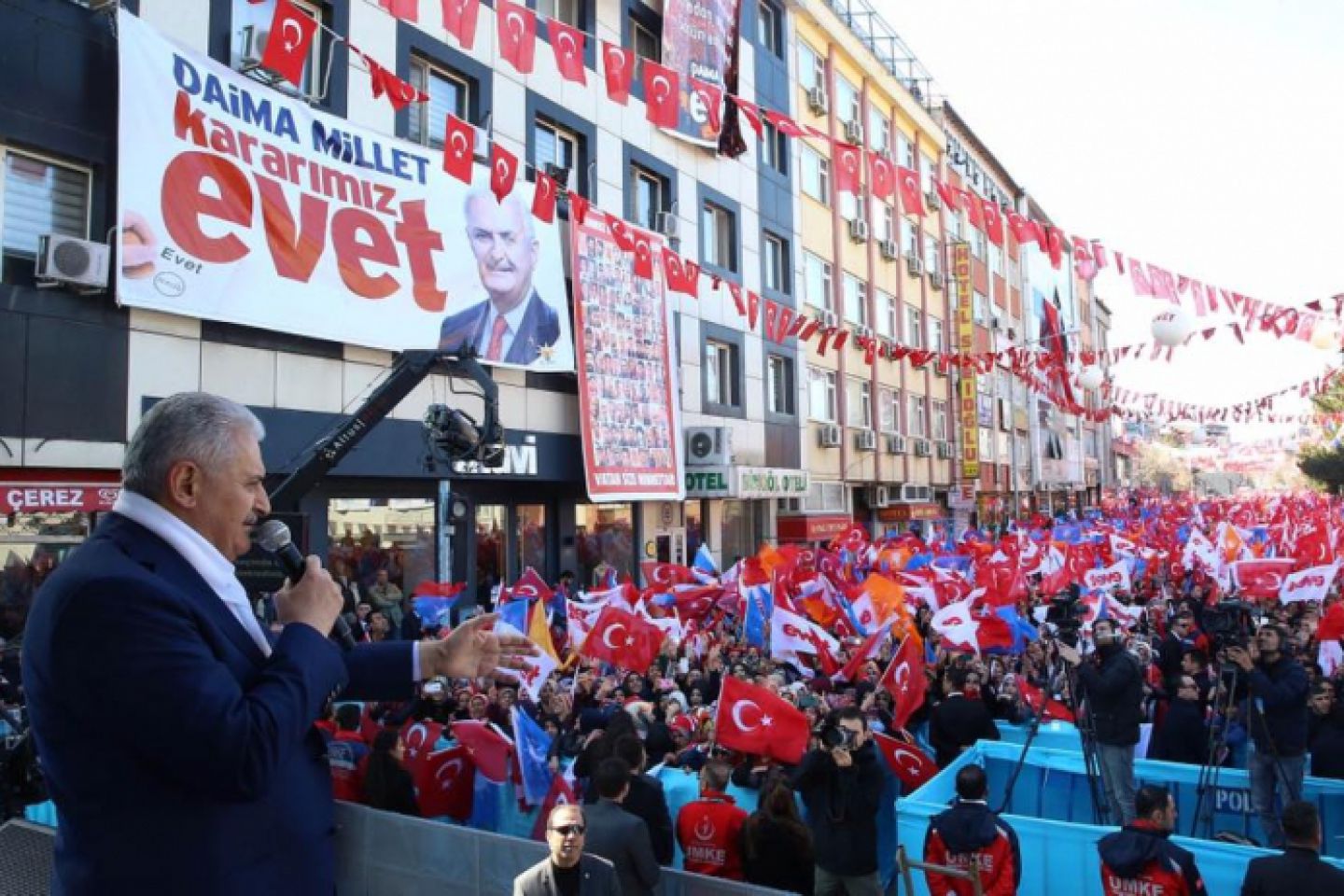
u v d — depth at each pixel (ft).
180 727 4.79
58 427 34.78
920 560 52.06
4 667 31.48
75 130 35.96
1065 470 191.11
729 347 79.30
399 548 52.16
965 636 34.04
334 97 45.80
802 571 43.32
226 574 5.82
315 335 43.19
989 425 142.10
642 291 65.62
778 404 87.76
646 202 70.38
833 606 40.60
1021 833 21.42
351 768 22.65
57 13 35.63
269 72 41.60
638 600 36.65
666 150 71.26
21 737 23.89
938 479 121.29
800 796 23.50
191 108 38.47
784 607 35.83
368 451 47.24
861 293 105.09
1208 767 25.21
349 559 48.88
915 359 56.90
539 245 56.54
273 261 41.47
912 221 119.75
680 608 44.91
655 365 66.23
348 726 27.14
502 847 14.82
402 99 28.32
